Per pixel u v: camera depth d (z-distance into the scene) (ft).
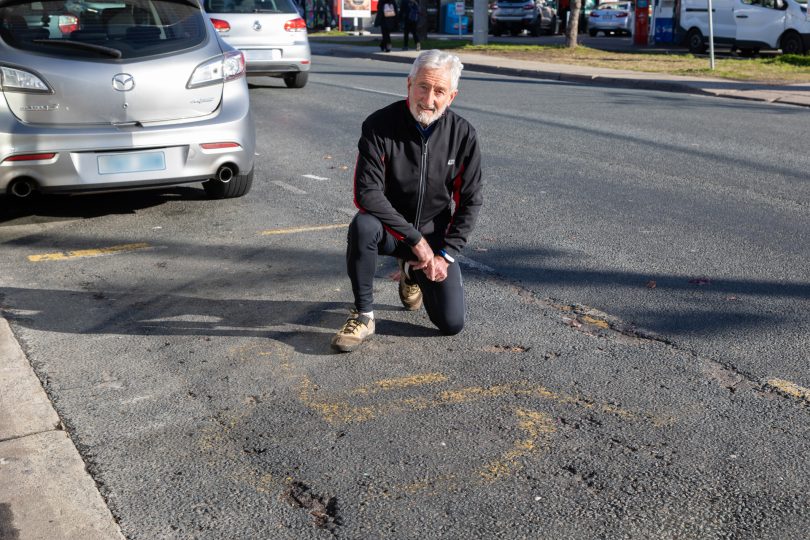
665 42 100.53
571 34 89.86
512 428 11.67
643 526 9.56
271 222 21.94
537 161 30.14
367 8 138.41
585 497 10.11
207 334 14.84
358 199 13.56
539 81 61.82
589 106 45.65
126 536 9.48
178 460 10.96
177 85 21.27
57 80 20.04
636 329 15.11
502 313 15.88
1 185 19.92
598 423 11.80
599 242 20.39
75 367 13.57
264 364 13.69
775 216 22.85
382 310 15.97
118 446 11.28
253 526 9.64
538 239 20.65
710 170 28.81
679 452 11.07
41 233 20.84
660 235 21.01
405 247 14.35
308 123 38.14
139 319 15.49
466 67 73.41
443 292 14.28
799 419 11.92
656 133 36.47
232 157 22.11
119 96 20.63
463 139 13.69
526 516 9.75
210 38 22.29
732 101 49.57
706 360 13.82
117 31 20.92
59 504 9.89
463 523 9.64
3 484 10.26
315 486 10.37
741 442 11.32
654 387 12.85
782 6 77.92
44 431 11.45
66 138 20.11
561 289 17.19
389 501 10.05
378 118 13.58
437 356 13.97
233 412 12.16
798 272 18.25
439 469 10.70
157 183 21.21
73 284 17.26
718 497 10.11
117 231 21.07
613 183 26.73
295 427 11.75
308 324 15.30
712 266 18.63
